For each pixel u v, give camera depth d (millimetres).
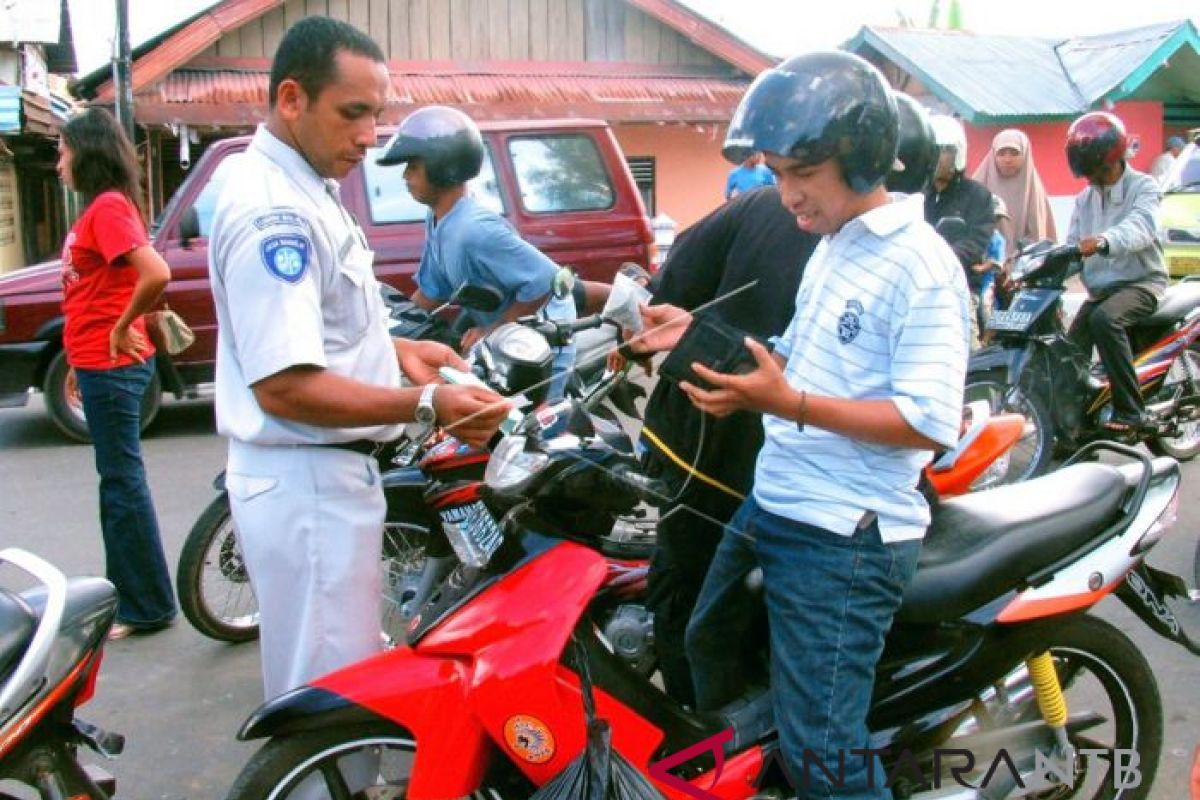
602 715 2443
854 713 2342
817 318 2285
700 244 2867
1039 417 5797
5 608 2291
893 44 19594
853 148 2127
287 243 2342
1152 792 3145
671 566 2756
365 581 2629
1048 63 19891
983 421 3709
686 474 2625
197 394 7391
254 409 2520
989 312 6203
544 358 2725
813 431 2322
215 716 3734
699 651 2621
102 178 3955
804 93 2127
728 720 2582
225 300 2486
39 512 5883
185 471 6652
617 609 2863
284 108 2426
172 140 15461
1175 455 6418
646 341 2568
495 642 2342
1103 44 20172
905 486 2324
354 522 2592
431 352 2887
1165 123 21266
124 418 4117
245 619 4285
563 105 14367
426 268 4367
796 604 2336
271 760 2383
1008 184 7707
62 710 2379
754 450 2600
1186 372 6262
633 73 16016
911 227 2186
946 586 2510
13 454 7148
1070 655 2766
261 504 2545
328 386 2365
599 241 7895
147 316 4383
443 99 14086
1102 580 2635
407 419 2387
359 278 2514
